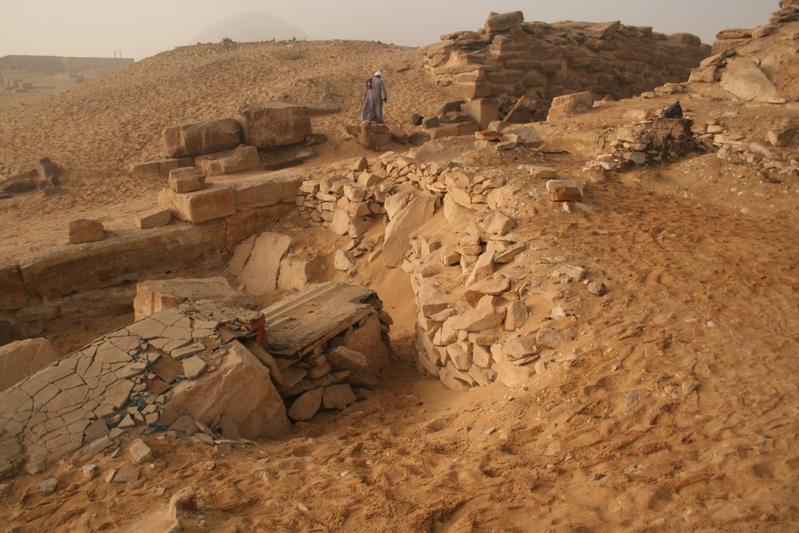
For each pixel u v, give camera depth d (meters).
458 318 5.91
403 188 10.12
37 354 5.39
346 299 6.93
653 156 9.94
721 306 5.08
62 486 3.69
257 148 15.25
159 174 14.62
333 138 16.56
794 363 4.17
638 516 2.91
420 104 19.56
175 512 3.10
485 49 20.94
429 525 3.10
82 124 17.92
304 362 5.72
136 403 4.41
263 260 10.58
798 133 9.76
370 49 29.17
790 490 2.88
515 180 8.34
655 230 6.96
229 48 29.36
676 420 3.69
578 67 22.34
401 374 6.72
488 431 4.11
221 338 5.04
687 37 26.11
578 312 5.18
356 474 3.76
